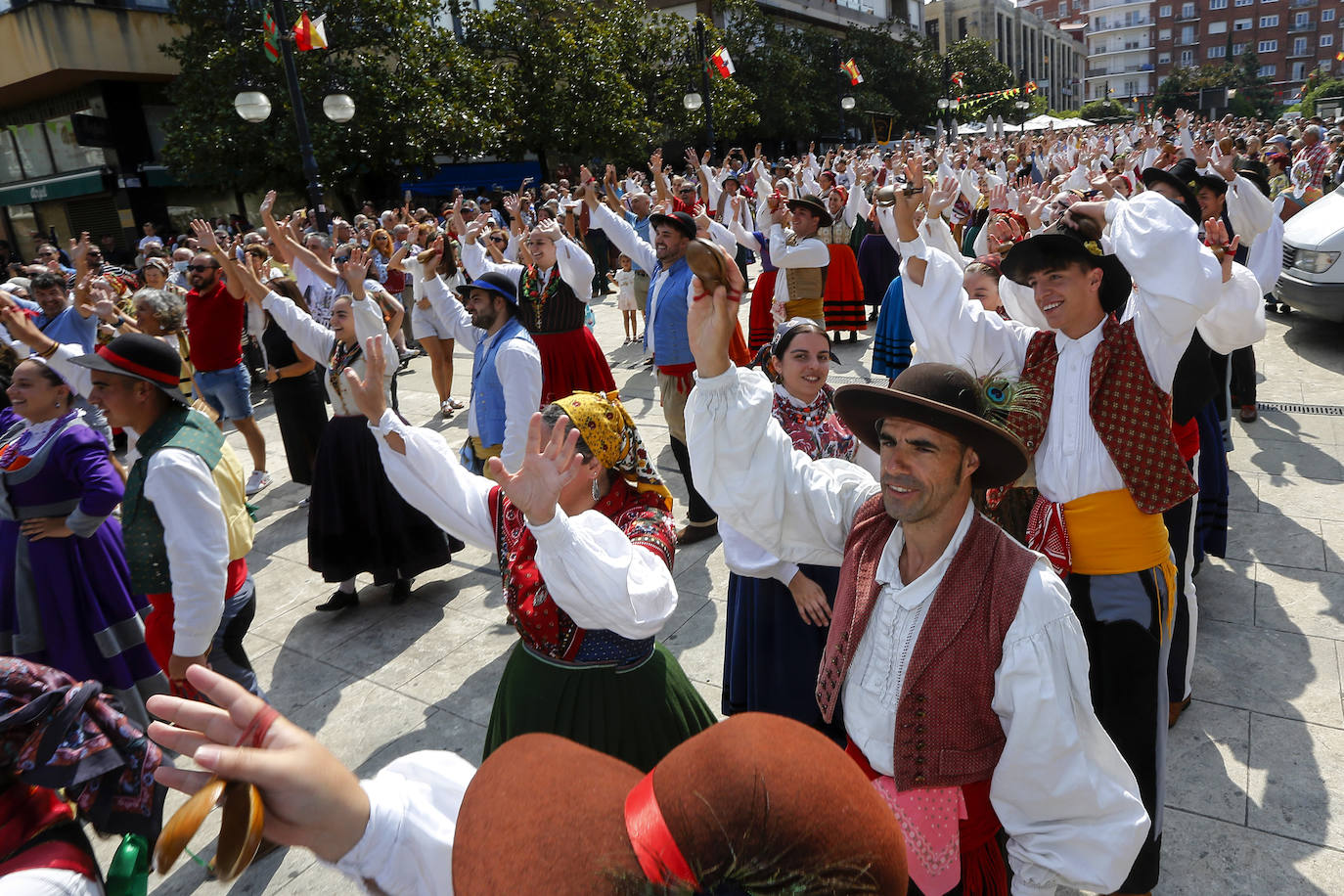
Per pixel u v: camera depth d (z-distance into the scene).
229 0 17.94
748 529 1.96
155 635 3.08
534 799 0.75
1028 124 38.25
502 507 2.19
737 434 1.85
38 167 23.83
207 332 6.06
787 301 7.32
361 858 1.01
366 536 4.39
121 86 21.14
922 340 2.63
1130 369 2.22
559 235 5.30
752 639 2.62
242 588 3.24
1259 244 5.71
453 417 7.80
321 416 6.29
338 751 3.40
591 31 24.70
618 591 1.80
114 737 1.66
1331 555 4.06
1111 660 2.23
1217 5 101.31
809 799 0.64
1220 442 3.78
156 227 22.05
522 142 24.14
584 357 5.49
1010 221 3.73
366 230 13.06
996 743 1.57
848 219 10.34
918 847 1.59
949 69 51.66
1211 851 2.52
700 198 10.17
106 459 3.14
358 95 18.47
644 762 2.09
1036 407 2.25
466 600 4.57
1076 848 1.51
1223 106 35.53
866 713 1.67
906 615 1.62
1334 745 2.88
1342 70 94.38
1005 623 1.51
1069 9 113.12
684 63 27.56
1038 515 2.36
